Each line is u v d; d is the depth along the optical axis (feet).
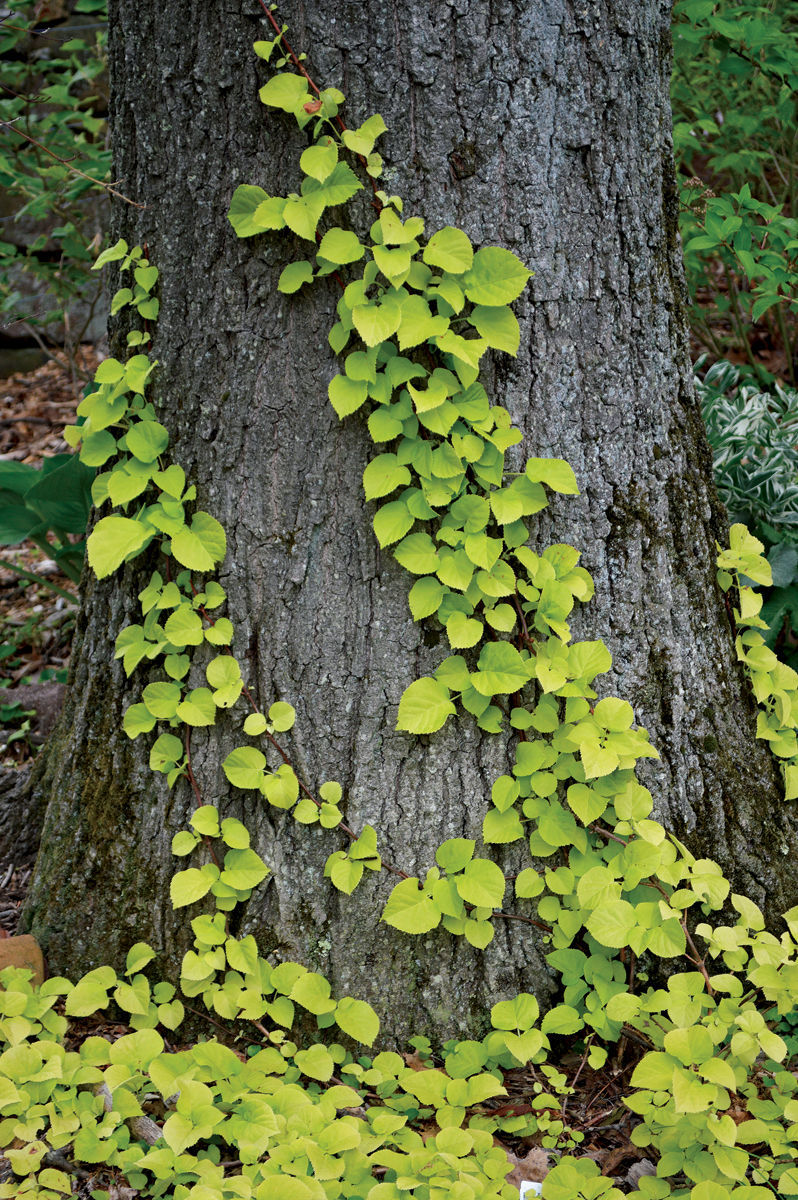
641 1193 5.43
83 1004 6.39
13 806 8.74
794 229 9.50
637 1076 5.39
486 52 5.96
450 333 5.98
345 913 6.64
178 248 6.43
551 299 6.38
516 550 6.43
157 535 6.69
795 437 10.99
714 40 10.22
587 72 6.22
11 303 15.01
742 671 7.54
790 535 10.41
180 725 6.80
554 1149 5.95
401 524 6.16
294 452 6.38
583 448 6.63
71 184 12.75
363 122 6.02
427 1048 6.62
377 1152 5.49
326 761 6.59
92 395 6.66
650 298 6.77
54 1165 5.77
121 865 7.00
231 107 6.13
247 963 6.41
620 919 6.09
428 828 6.61
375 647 6.49
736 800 7.19
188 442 6.59
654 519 6.90
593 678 6.81
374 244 6.07
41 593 14.44
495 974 6.75
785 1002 6.06
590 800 6.42
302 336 6.26
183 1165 5.37
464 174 6.10
